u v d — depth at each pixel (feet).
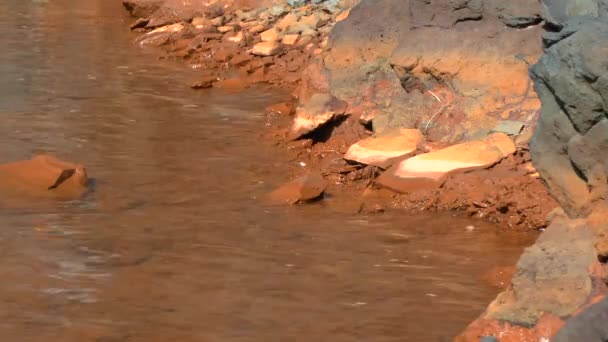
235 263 29.96
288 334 25.34
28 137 42.68
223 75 56.34
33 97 49.60
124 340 24.79
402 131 40.57
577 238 24.98
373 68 44.65
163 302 27.12
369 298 27.73
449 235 33.06
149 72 56.54
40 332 25.07
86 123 45.32
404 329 25.81
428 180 36.65
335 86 45.14
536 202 34.47
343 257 30.76
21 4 78.28
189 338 24.98
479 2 42.06
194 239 31.81
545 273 24.38
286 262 30.19
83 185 36.45
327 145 42.52
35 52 60.64
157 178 37.93
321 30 62.75
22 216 33.14
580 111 25.18
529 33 40.86
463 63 41.37
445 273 29.68
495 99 40.22
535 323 23.71
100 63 58.39
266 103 50.03
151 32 65.46
